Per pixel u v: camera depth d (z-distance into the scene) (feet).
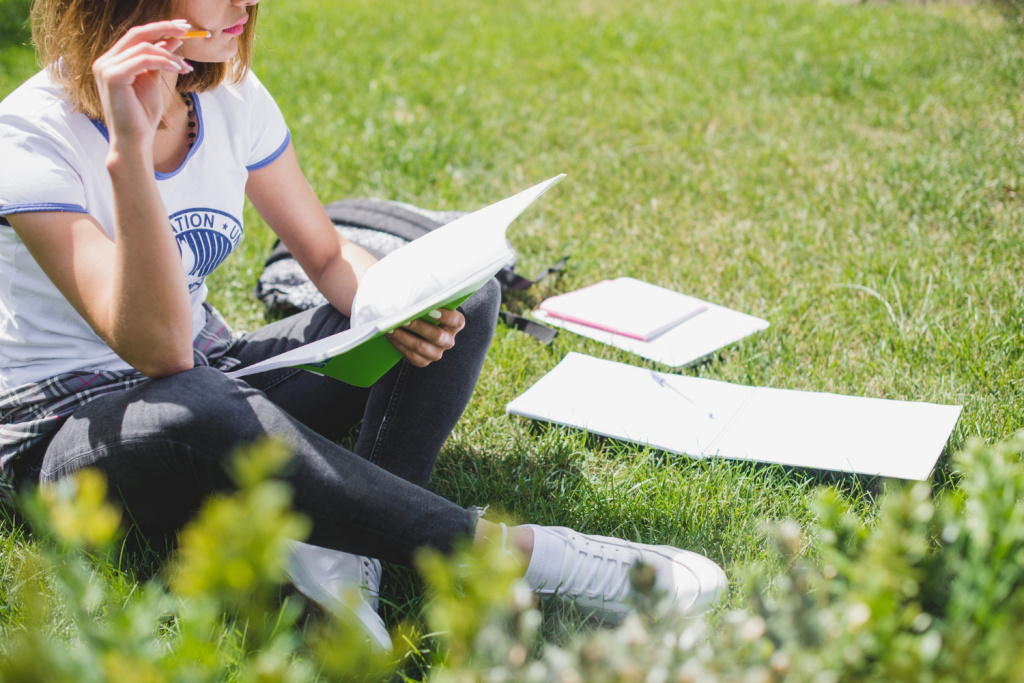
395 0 21.91
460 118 13.33
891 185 10.48
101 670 2.62
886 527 2.94
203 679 2.70
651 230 9.91
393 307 4.41
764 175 11.07
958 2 19.24
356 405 5.47
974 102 13.17
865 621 2.70
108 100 3.85
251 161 5.37
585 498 5.55
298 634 4.33
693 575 4.46
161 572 4.64
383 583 4.87
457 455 6.17
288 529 2.40
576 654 2.79
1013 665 2.42
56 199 4.29
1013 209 9.83
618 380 6.82
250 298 8.68
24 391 4.62
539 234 9.78
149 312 4.08
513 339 7.64
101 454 4.17
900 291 8.14
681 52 16.70
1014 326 7.31
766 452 5.82
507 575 2.77
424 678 4.04
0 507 5.21
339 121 13.07
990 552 3.05
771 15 19.13
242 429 4.03
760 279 8.64
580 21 19.36
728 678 2.68
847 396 6.35
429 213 8.59
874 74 14.58
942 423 5.84
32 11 4.51
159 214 4.02
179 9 4.39
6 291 4.61
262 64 16.30
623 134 12.78
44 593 4.34
